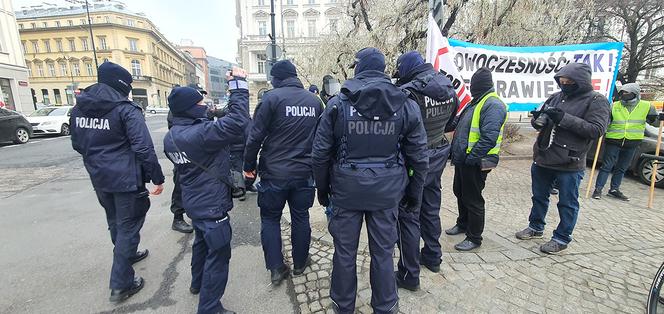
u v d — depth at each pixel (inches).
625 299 96.3
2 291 108.6
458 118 128.6
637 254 122.3
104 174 98.7
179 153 88.0
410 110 81.7
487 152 111.8
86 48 2100.1
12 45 778.8
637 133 178.4
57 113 562.9
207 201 89.4
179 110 90.6
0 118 416.2
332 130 81.8
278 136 101.2
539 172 129.7
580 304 94.5
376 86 74.8
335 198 84.4
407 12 307.0
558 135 118.2
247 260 128.1
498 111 110.3
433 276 109.3
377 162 81.2
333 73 382.6
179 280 115.4
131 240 104.3
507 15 298.2
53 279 115.7
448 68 141.2
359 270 114.4
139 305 101.7
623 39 685.9
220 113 195.2
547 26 309.4
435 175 105.6
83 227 161.0
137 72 2203.5
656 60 674.8
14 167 300.5
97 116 96.7
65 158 343.9
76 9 2156.7
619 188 212.5
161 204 194.2
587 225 149.6
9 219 171.8
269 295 105.3
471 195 121.3
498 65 181.9
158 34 2393.0
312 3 1759.4
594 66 186.5
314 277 112.5
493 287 102.9
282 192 105.0
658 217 159.5
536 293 99.6
